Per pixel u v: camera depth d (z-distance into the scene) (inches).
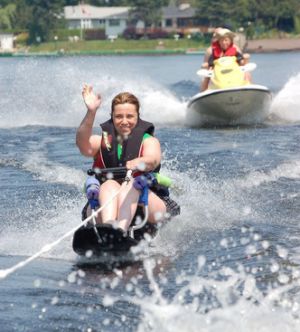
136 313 530.3
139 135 724.7
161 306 543.8
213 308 534.0
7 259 679.1
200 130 1581.0
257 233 750.5
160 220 730.8
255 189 940.0
